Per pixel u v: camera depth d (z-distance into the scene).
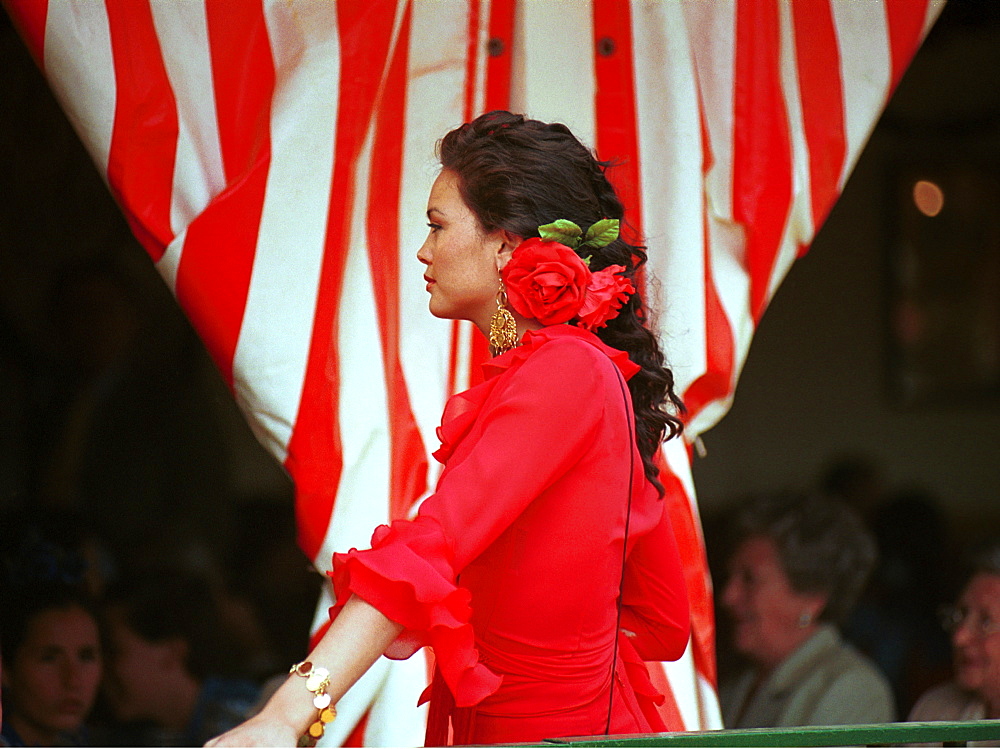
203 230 7.61
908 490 19.61
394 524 4.80
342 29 7.89
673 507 8.17
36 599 10.04
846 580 11.27
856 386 19.59
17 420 15.14
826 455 19.47
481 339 8.23
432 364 8.08
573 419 5.06
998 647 10.20
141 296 15.58
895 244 19.59
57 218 15.41
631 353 5.89
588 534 5.21
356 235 7.95
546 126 5.75
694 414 8.41
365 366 7.84
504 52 8.27
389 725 7.68
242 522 15.51
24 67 15.12
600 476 5.22
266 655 13.01
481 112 8.24
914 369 19.67
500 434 4.98
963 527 19.73
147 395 15.51
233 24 7.79
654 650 6.26
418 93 8.15
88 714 10.73
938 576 17.25
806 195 8.64
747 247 8.55
